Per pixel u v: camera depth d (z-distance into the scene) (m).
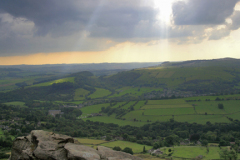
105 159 13.42
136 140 116.94
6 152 77.69
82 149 14.23
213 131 130.88
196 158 86.19
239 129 129.88
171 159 85.44
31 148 15.09
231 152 86.00
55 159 13.71
